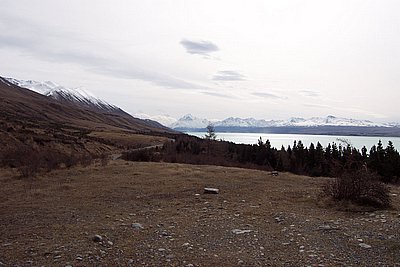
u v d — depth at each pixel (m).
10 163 31.64
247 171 25.39
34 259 7.46
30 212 12.64
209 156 56.44
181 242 8.69
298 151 66.00
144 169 26.11
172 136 143.62
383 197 12.62
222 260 7.36
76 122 161.25
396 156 48.94
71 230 9.95
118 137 105.25
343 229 9.50
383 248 7.87
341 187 13.27
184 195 15.87
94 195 16.05
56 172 24.98
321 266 6.90
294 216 11.28
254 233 9.45
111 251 7.94
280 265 7.03
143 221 11.09
